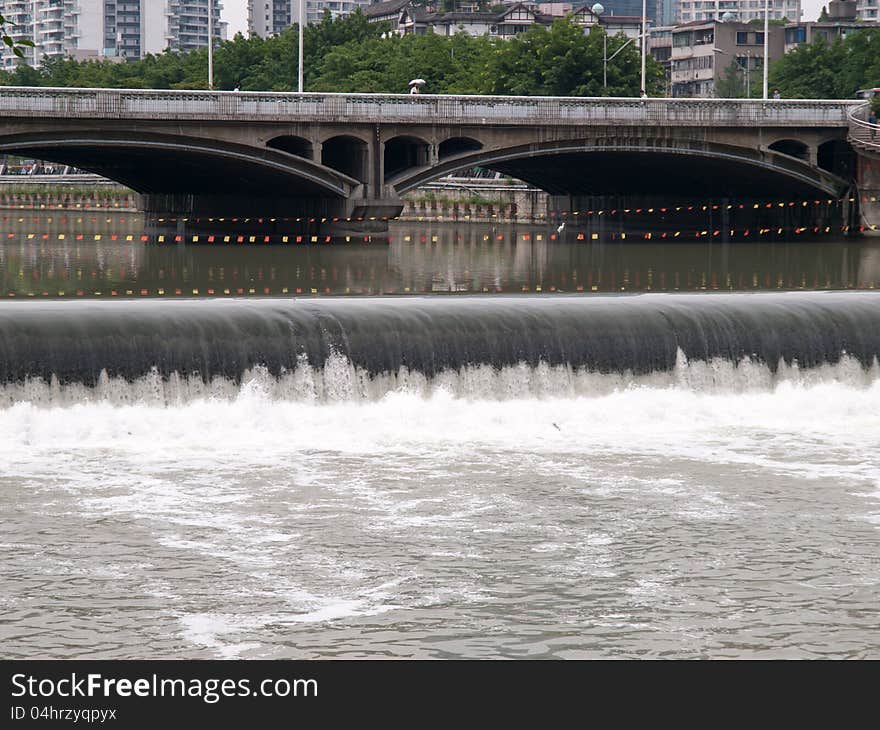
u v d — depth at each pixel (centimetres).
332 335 4300
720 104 10500
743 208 12469
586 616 2728
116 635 2614
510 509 3406
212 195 12400
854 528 3275
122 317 4188
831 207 11388
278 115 9712
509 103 10206
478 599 2806
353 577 2920
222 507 3384
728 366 4578
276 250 9875
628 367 4509
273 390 4231
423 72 18125
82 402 4072
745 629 2666
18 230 13775
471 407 4338
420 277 7675
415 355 4353
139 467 3716
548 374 4450
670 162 11119
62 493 3462
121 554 3033
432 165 10200
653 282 7406
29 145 9025
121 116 9175
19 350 4025
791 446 4100
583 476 3716
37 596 2783
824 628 2677
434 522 3294
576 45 16212
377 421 4238
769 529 3262
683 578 2930
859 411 4559
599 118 10288
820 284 7275
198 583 2873
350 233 10281
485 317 4444
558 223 14650
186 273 7800
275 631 2641
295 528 3231
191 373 4162
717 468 3822
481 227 14900
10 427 3962
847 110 10806
